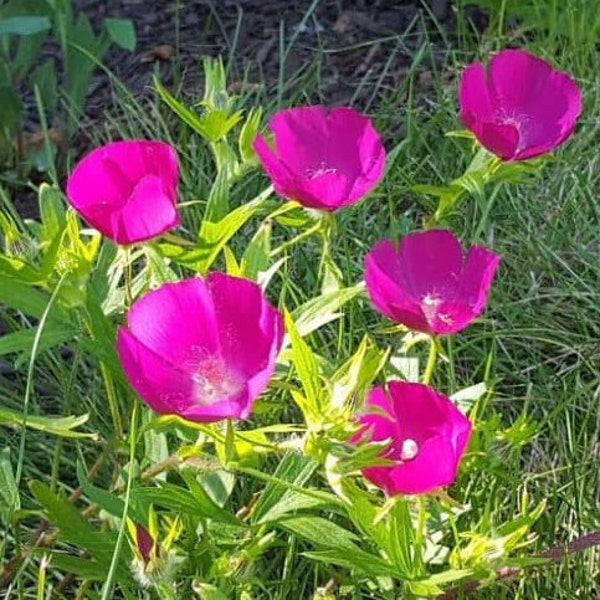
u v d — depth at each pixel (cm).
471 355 63
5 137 75
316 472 48
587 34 84
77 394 59
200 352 38
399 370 46
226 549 44
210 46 85
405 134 77
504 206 72
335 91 82
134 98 81
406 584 43
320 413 36
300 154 44
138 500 42
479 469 46
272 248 66
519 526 42
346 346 60
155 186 39
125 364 36
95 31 87
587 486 56
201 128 46
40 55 85
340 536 42
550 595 52
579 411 60
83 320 45
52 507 42
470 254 42
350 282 58
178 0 85
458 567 41
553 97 47
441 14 89
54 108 77
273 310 36
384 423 38
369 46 85
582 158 75
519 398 61
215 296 37
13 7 75
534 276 68
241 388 37
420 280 42
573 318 66
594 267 67
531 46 83
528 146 47
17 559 46
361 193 42
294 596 51
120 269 46
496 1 86
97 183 42
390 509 38
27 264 42
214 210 45
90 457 56
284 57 80
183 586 44
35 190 70
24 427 41
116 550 39
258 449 40
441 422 38
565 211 71
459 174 73
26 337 43
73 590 51
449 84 81
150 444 46
